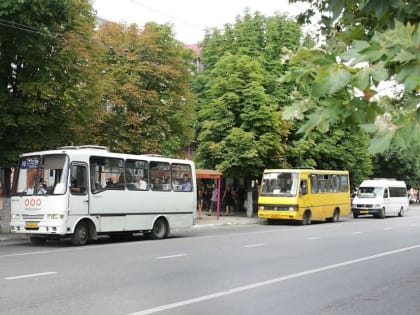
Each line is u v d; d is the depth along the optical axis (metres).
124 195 18.58
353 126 3.28
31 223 16.78
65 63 18.66
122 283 9.84
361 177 43.50
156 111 25.66
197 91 36.59
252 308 8.06
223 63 32.09
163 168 20.45
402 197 42.06
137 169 19.33
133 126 25.23
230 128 31.30
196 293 9.09
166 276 10.77
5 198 20.17
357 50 2.87
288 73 3.22
